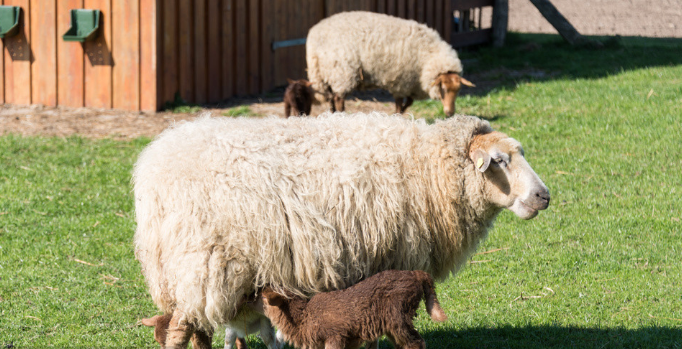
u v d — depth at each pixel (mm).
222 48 13633
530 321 5410
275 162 4234
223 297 4062
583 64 16375
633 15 24172
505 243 7066
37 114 12336
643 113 11055
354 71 10453
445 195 4504
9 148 10102
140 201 4289
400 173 4477
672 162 8984
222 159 4195
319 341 4172
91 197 8383
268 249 4098
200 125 4492
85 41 12484
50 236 7242
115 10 12266
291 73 15711
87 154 10023
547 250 6832
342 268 4301
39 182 8805
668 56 16828
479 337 5227
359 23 10469
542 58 17656
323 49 10445
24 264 6562
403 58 10562
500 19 20297
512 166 4406
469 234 4668
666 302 5598
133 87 12438
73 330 5367
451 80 10453
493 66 17141
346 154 4383
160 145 4402
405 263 4500
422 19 18328
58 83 12844
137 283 6277
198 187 4117
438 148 4512
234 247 4070
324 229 4203
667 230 7090
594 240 6980
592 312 5523
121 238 7270
